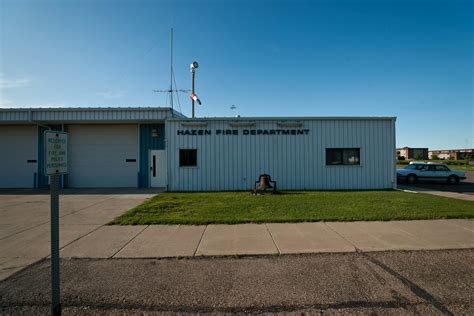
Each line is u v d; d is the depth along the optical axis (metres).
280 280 3.76
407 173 18.34
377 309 3.05
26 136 16.67
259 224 6.62
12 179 16.62
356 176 14.06
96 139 16.45
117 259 4.55
